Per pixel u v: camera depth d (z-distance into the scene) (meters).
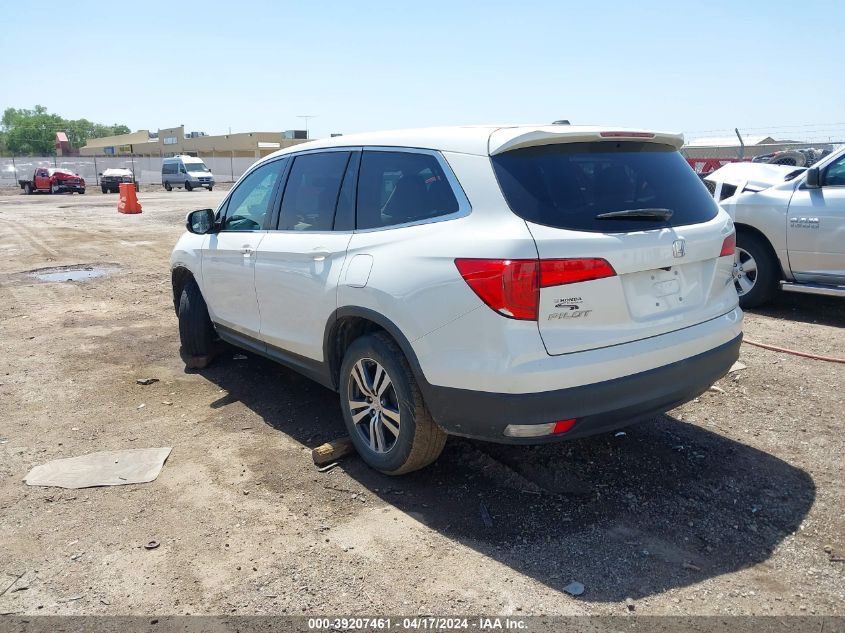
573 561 3.08
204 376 5.73
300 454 4.22
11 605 2.87
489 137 3.38
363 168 3.98
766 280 7.29
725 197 8.38
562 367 3.02
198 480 3.91
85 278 10.57
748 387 5.10
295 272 4.26
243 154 61.56
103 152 97.69
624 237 3.16
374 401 3.79
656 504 3.55
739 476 3.81
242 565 3.11
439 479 3.85
